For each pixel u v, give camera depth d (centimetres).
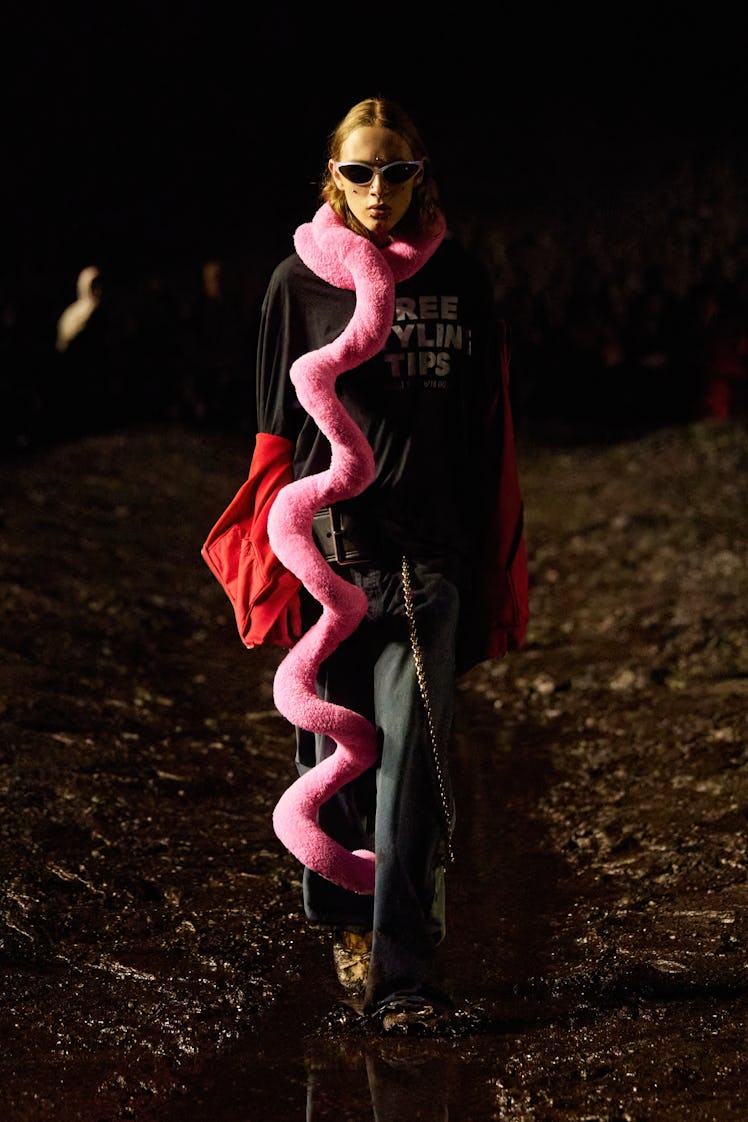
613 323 1653
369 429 358
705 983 391
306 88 2888
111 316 1560
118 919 453
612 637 828
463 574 371
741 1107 317
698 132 2552
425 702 354
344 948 391
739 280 1642
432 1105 329
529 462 1448
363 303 349
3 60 2739
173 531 1125
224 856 514
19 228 2552
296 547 353
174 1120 327
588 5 2800
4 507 1109
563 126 2683
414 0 2872
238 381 1591
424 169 362
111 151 2734
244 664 809
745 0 2698
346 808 378
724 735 625
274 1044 366
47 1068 352
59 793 558
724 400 1588
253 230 2623
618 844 517
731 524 1103
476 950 431
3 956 417
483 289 369
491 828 550
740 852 491
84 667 750
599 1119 316
